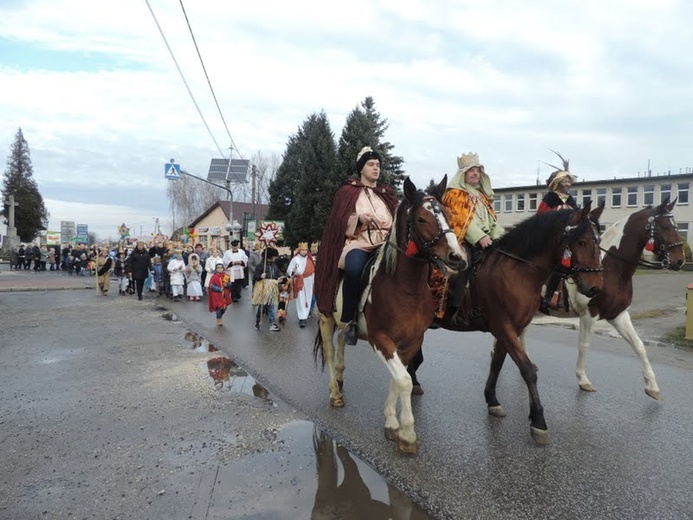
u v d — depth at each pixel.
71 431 4.68
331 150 34.66
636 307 13.57
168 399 5.66
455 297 4.82
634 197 38.88
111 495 3.49
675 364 7.30
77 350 8.30
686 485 3.62
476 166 5.11
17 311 13.29
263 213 58.16
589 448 4.27
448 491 3.54
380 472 3.86
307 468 3.92
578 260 4.37
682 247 5.42
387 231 4.70
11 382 6.36
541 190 43.59
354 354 7.91
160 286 17.66
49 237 48.59
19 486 3.62
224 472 3.84
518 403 5.49
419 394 5.82
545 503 3.38
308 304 10.98
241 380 6.48
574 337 9.52
